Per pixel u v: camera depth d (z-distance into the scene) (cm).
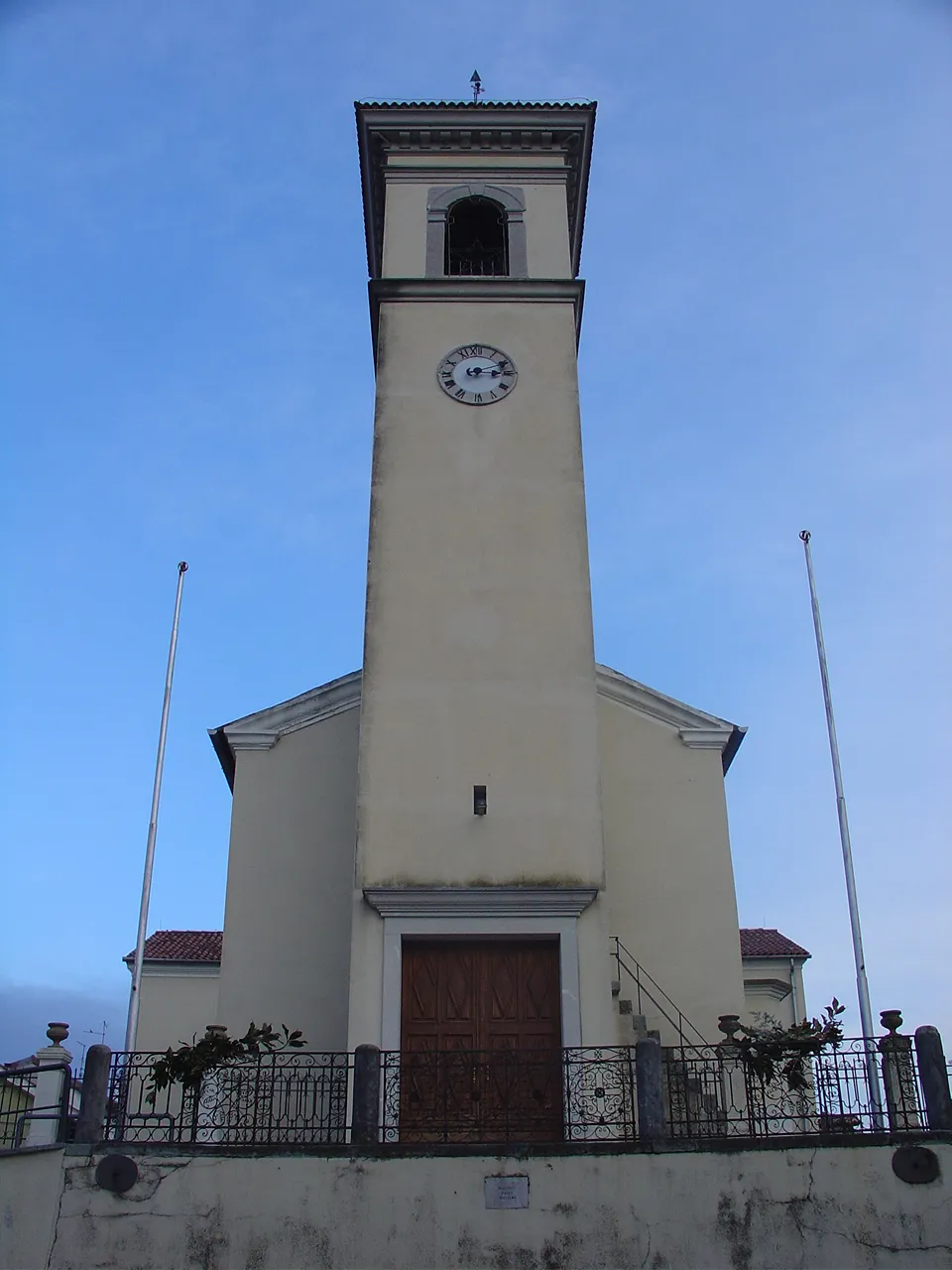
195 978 2992
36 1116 1574
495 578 2117
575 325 2392
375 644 2056
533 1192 1386
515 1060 1524
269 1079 1508
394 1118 1488
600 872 1895
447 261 2517
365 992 1811
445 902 1859
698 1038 2141
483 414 2269
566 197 2552
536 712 2011
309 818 2288
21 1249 1325
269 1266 1352
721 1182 1391
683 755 2366
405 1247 1362
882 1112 1459
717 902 2250
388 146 2580
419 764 1967
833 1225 1373
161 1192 1387
